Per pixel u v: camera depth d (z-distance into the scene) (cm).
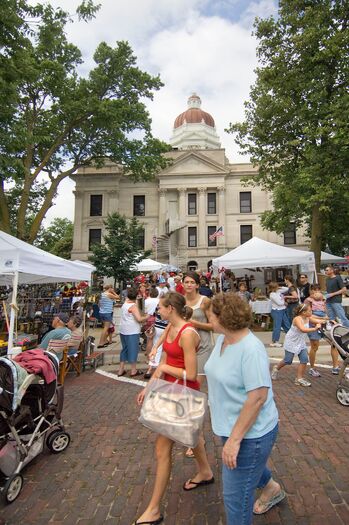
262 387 190
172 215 3694
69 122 2122
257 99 1620
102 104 2006
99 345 1034
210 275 2041
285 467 338
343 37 1324
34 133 2042
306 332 588
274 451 372
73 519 274
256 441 195
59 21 1797
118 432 441
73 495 307
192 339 281
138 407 532
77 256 3672
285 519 262
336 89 1434
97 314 1370
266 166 1822
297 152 1611
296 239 3612
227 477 200
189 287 401
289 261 1191
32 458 352
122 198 3788
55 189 2280
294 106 1502
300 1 1435
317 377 663
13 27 895
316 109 1438
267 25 1488
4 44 905
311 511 271
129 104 2194
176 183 3709
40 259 732
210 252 3609
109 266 2412
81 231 3712
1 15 856
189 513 273
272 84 1527
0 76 874
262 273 2303
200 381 380
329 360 817
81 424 469
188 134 4588
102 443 410
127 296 731
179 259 3541
